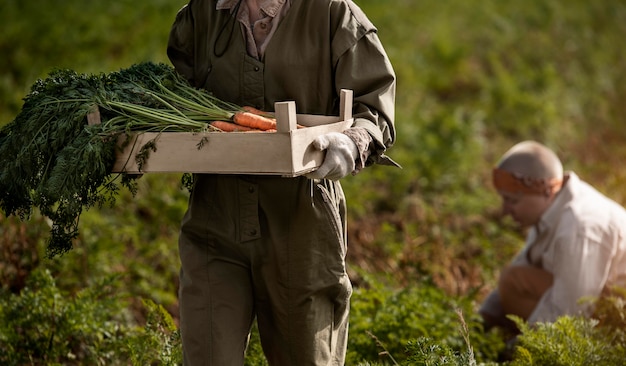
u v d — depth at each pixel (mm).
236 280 4910
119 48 17891
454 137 13516
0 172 4641
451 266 9203
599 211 7508
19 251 7527
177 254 8805
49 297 6586
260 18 4895
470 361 5277
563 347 6004
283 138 4191
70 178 4406
